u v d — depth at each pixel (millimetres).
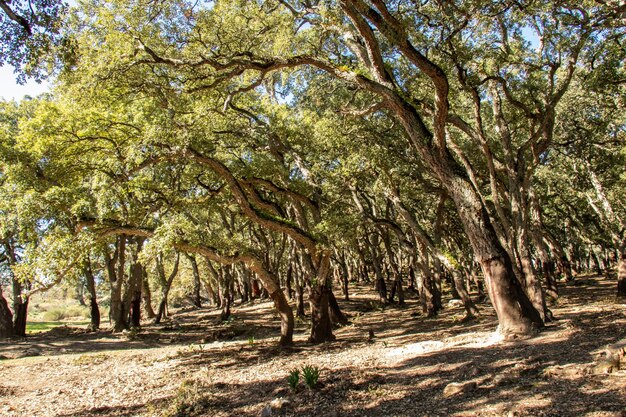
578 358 7633
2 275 25672
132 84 11844
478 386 6922
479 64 14242
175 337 22141
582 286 29516
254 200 16656
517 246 14352
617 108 17188
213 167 13453
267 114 18516
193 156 12852
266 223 14562
